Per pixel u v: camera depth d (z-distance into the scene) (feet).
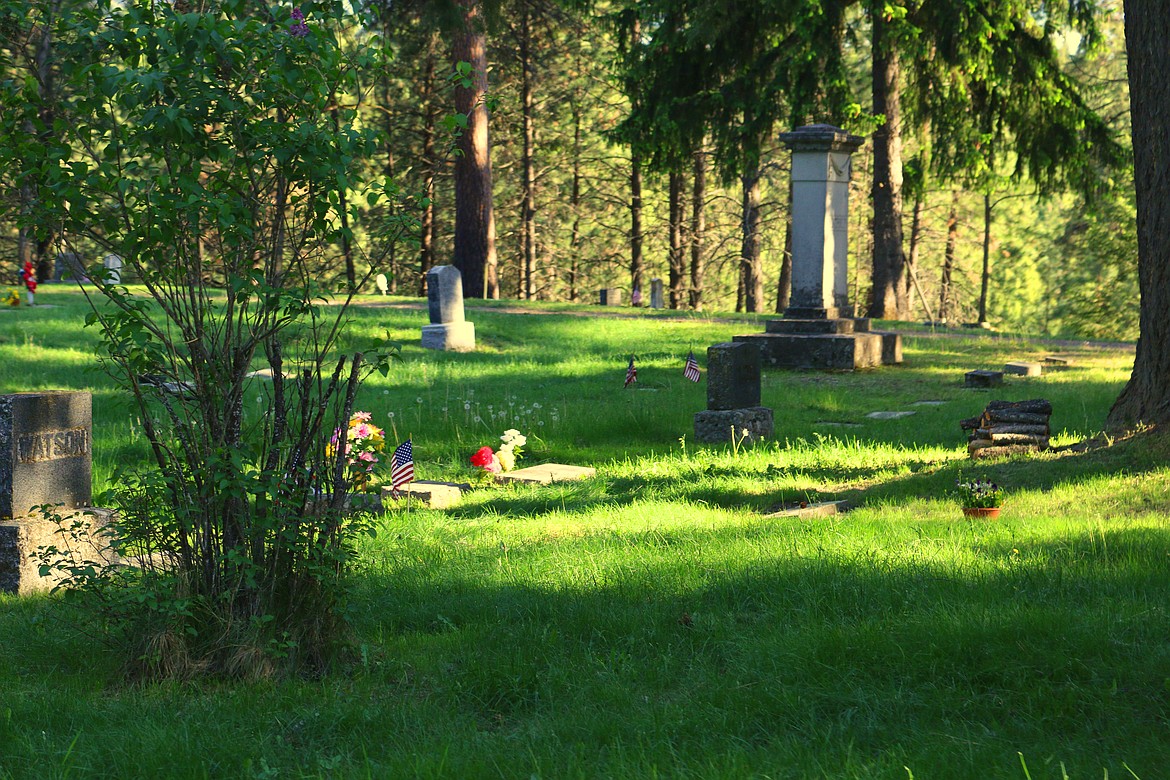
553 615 21.99
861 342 78.89
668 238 193.77
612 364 80.12
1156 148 36.06
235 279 18.24
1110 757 13.96
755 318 110.11
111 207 18.63
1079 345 97.09
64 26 17.38
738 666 18.11
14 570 26.76
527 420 55.16
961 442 47.93
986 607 19.72
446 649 20.31
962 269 189.26
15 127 18.20
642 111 114.62
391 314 98.48
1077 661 16.69
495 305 116.67
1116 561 23.52
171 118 16.80
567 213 191.42
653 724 15.81
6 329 81.00
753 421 51.93
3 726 16.46
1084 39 109.09
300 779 14.28
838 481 40.70
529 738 15.67
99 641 20.39
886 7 98.99
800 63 106.73
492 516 36.01
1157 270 36.27
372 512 34.09
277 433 19.40
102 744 15.72
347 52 19.43
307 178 18.61
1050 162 110.42
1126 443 35.65
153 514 19.81
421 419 56.18
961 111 112.47
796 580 23.20
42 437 27.86
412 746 15.28
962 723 15.31
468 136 126.93
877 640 18.07
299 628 19.20
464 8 104.99
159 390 19.16
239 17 18.21
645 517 34.47
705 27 102.06
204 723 16.37
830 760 14.08
